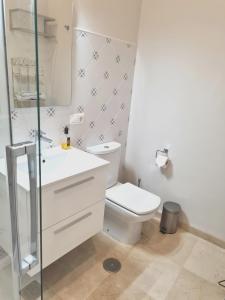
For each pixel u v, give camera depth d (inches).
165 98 86.3
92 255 75.0
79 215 62.0
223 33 71.1
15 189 28.4
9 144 27.5
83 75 72.8
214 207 83.4
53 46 62.4
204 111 78.9
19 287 34.2
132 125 97.5
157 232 88.7
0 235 37.1
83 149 81.0
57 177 53.4
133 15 82.6
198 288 66.8
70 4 62.7
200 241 85.9
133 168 101.7
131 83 92.6
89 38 70.7
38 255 31.9
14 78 27.2
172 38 80.5
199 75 77.5
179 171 88.7
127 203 74.5
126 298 62.0
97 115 82.1
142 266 72.5
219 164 79.5
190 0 74.5
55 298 60.4
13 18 25.9
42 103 64.5
